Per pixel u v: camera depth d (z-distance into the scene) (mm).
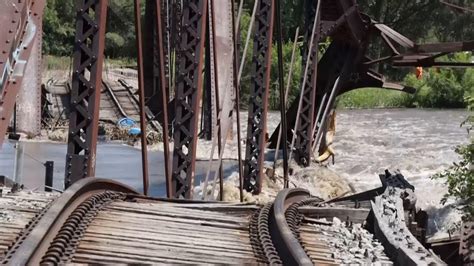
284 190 10414
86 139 10789
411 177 24438
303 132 23812
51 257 6629
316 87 26266
